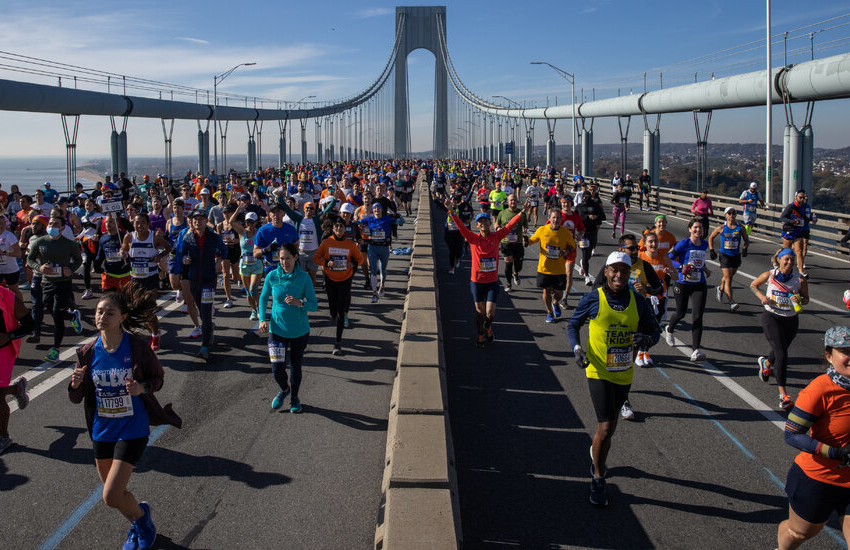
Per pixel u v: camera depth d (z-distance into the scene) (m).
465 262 17.69
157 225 13.41
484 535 4.47
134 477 5.23
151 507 4.76
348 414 6.62
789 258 6.75
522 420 6.55
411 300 10.14
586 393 7.32
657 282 6.91
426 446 4.94
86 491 5.07
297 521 4.57
